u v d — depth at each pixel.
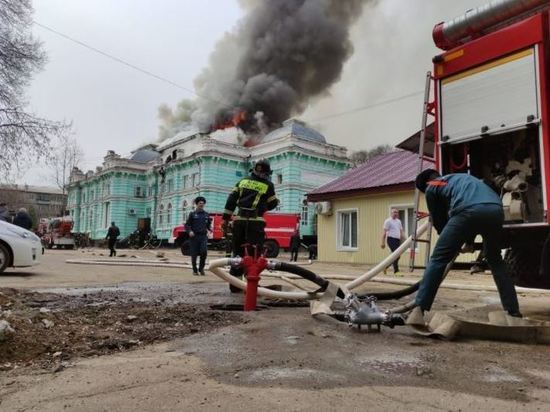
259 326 4.38
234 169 42.12
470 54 5.26
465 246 5.15
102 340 3.81
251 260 5.38
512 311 4.28
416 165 18.56
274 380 2.86
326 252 20.39
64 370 3.06
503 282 4.33
